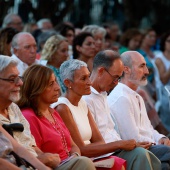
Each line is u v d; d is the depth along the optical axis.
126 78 11.99
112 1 21.89
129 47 17.30
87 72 10.73
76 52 14.09
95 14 21.80
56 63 13.20
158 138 11.95
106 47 16.75
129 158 10.82
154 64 16.69
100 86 11.27
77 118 10.73
